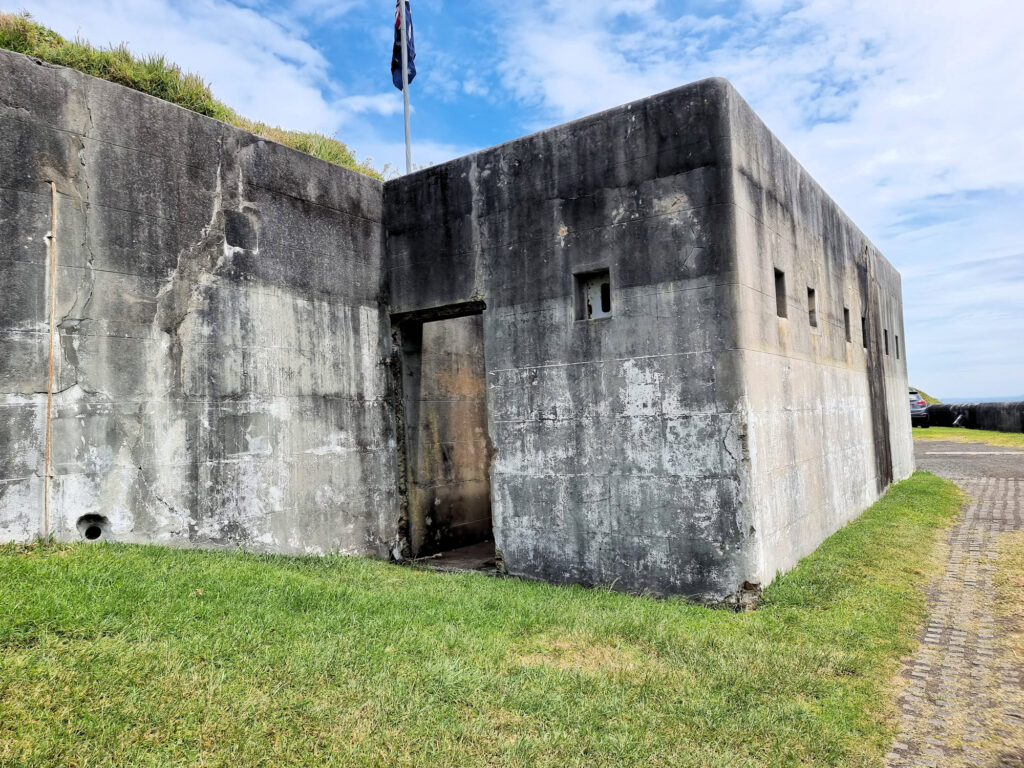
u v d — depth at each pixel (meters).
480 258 7.68
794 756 3.53
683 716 3.84
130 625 4.07
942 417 29.70
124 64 8.42
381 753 3.22
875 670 4.69
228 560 5.82
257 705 3.46
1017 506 10.74
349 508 7.72
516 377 7.38
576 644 4.87
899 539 8.34
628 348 6.64
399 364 8.48
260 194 6.96
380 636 4.60
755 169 6.80
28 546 5.04
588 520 6.84
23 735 2.95
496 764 3.26
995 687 4.50
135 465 5.79
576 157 7.02
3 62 5.18
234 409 6.58
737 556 6.00
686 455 6.28
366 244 8.18
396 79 13.01
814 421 8.22
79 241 5.54
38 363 5.24
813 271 8.70
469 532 9.58
